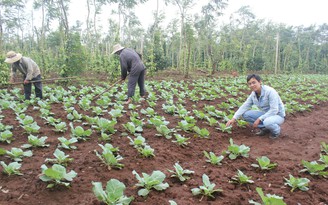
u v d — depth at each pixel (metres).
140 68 8.02
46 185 3.19
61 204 2.91
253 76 5.70
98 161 3.94
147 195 3.11
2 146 4.50
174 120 6.70
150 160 4.13
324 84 18.27
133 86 8.06
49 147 4.46
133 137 5.16
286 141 5.64
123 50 8.14
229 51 32.03
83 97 8.48
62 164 3.76
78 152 4.29
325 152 4.94
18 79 13.24
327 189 3.51
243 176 3.46
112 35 28.06
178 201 3.04
